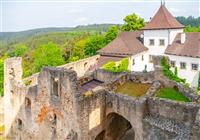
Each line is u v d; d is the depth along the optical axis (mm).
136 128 24062
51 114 28234
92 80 32625
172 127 21375
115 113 27375
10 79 33531
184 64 46312
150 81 27781
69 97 25297
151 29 51719
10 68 33594
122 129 30703
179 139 19859
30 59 96812
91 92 25500
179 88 25625
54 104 27531
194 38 47875
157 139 22172
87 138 25312
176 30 51156
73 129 25453
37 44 157000
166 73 28312
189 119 21031
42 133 30016
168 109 22391
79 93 24500
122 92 26984
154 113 23453
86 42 78250
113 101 25781
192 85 45344
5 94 34594
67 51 88750
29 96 30750
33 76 36938
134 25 70750
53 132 28484
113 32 71312
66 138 25234
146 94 24562
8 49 150500
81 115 24406
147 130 22984
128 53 48750
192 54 44719
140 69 51812
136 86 27797
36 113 30219
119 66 45625
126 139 30250
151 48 52625
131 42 53375
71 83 24750
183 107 21328
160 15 52125
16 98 32844
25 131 32469
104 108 26531
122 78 28484
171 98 24344
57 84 27156
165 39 50375
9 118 34688
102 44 72438
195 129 17797
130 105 24234
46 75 27719
